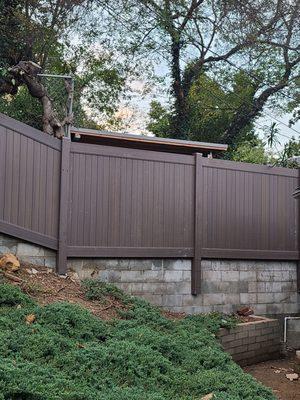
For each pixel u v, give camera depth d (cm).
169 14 1627
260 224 838
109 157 708
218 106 1803
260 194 844
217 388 409
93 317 515
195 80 1780
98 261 693
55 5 1346
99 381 363
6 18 1149
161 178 745
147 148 970
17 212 629
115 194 708
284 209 869
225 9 1528
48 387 317
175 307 742
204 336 581
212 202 788
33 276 620
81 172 688
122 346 427
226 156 1703
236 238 809
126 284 710
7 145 624
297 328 844
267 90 1784
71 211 677
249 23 1548
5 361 349
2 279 568
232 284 801
